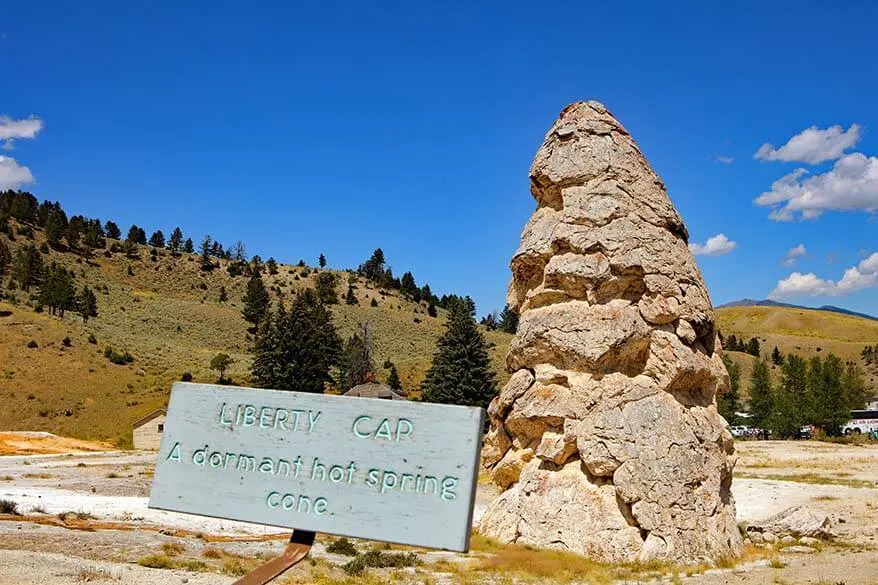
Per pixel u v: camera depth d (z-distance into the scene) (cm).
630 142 2478
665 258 2333
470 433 848
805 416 9531
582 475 2183
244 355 13075
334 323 15725
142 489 3303
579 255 2338
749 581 1744
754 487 4084
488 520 2302
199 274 19838
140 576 1541
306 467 901
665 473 2078
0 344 10081
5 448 5572
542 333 2330
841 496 3650
